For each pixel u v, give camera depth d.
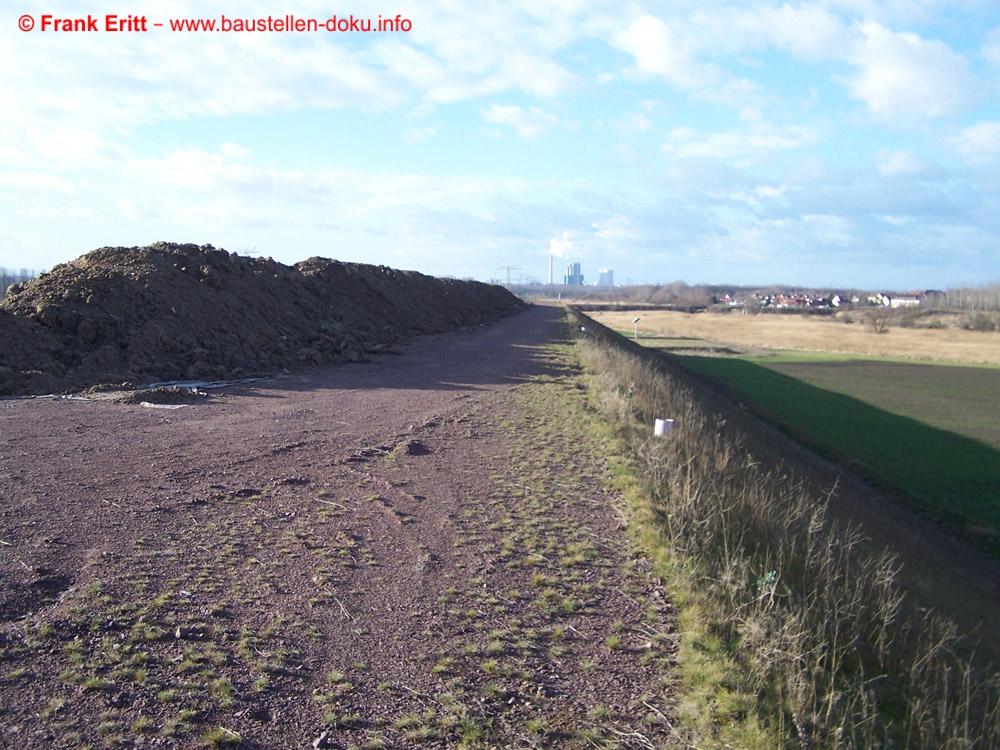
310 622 4.76
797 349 71.88
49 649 4.06
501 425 11.88
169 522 6.25
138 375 13.46
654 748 3.79
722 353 64.94
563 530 6.99
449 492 7.98
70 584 4.88
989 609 11.52
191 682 3.91
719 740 3.89
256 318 18.45
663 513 7.55
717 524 7.29
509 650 4.68
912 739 4.61
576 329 42.16
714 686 4.38
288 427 10.53
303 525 6.54
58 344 13.25
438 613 5.09
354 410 12.33
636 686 4.38
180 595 4.90
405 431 10.84
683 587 5.69
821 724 4.19
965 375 52.56
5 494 6.52
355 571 5.65
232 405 12.02
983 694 5.88
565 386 17.05
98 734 3.40
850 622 5.96
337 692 4.01
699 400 22.62
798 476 15.91
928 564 13.07
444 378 17.27
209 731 3.52
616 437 11.19
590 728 3.91
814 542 7.88
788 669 4.53
